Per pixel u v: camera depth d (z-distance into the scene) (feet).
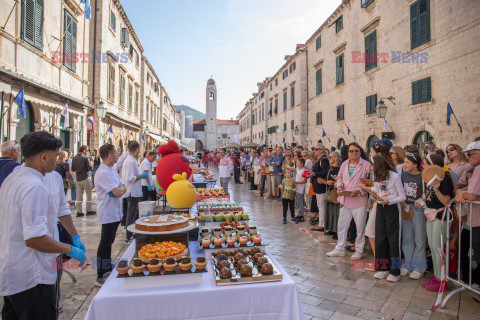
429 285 13.83
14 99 25.68
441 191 13.52
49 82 35.86
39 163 7.06
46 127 34.94
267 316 7.55
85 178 28.02
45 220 6.75
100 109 42.50
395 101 44.06
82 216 27.91
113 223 14.16
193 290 7.25
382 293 13.33
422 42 38.09
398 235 14.70
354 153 17.08
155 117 114.52
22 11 29.76
